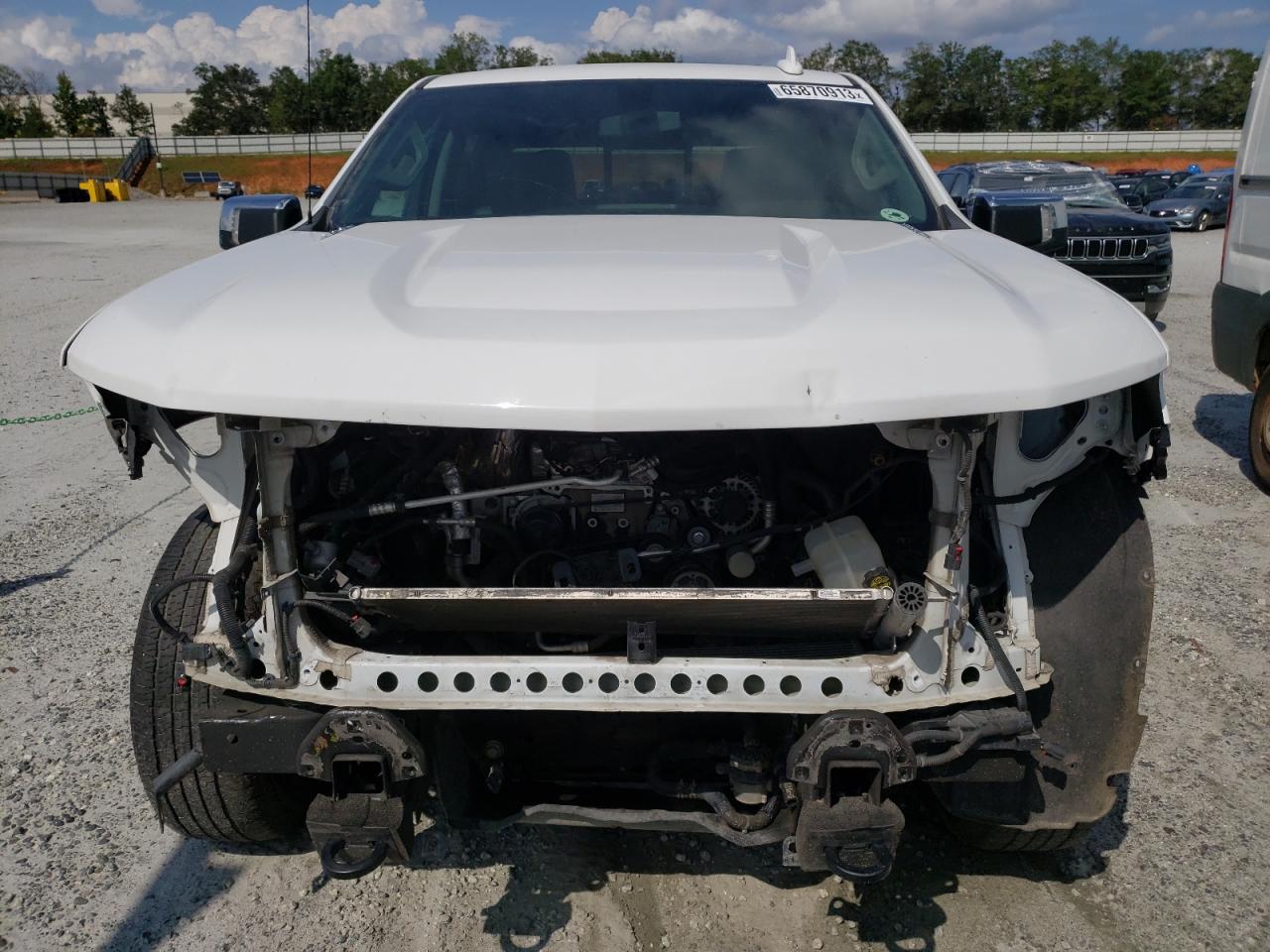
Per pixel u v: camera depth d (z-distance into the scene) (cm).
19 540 496
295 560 210
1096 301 215
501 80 359
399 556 239
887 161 323
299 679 210
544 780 247
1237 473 612
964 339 190
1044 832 246
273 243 268
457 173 321
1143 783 304
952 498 202
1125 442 221
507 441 229
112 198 4850
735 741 231
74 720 336
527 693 205
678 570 227
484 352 186
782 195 308
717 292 210
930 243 258
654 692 204
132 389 194
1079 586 229
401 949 241
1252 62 9519
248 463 211
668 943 242
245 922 250
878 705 204
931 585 205
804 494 235
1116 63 9562
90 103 9656
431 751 223
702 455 230
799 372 183
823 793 202
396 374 185
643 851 276
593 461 229
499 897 258
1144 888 261
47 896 257
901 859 273
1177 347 994
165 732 237
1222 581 449
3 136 9581
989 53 9331
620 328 192
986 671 210
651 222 282
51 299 1282
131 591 438
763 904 255
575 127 331
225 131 8075
